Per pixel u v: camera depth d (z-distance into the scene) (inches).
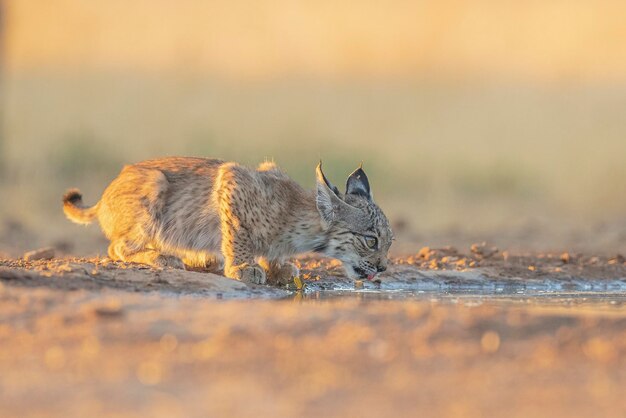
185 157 877.2
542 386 502.3
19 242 1165.7
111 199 852.6
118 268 778.8
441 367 530.0
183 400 475.8
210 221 837.2
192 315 619.8
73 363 530.0
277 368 523.5
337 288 852.6
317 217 832.3
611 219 1524.4
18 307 630.5
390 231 858.8
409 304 708.0
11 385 497.0
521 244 1239.5
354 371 520.7
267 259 849.5
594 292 857.5
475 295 812.6
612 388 500.4
